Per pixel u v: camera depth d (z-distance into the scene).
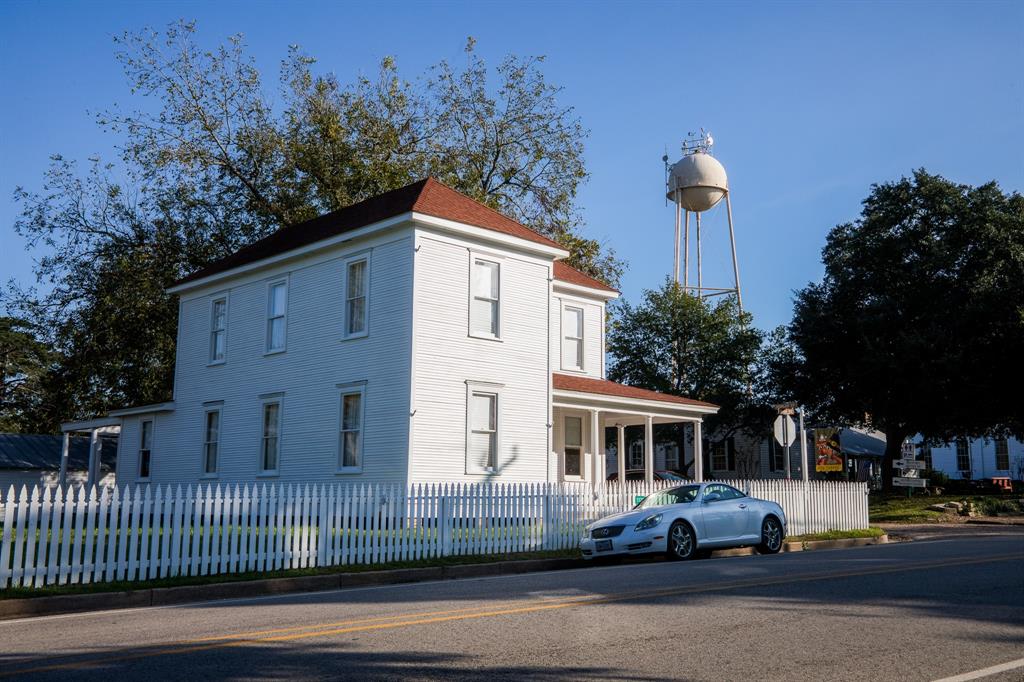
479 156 40.34
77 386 38.19
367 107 39.22
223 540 13.63
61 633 9.07
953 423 41.66
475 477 22.72
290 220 37.50
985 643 7.70
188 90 37.22
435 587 12.45
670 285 50.91
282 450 25.36
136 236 37.50
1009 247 40.62
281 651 7.56
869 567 13.65
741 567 13.98
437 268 22.66
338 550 15.11
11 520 11.67
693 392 50.50
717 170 47.75
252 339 27.17
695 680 6.44
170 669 6.90
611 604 9.93
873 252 44.28
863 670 6.73
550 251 24.91
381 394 22.52
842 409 44.38
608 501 20.02
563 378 27.59
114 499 12.62
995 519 31.64
